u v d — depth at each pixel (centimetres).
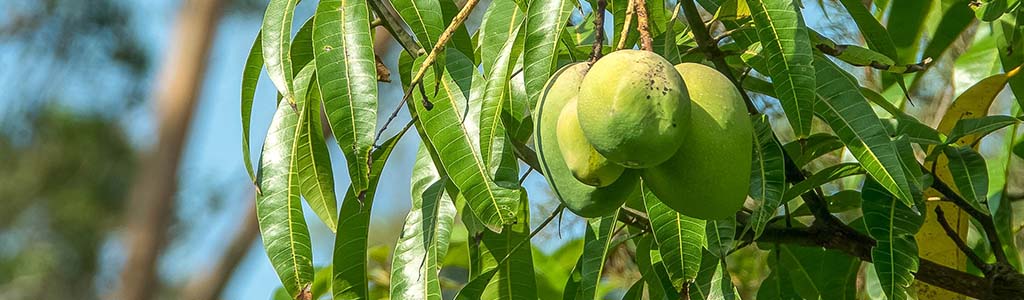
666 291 232
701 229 217
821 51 230
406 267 230
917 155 304
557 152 198
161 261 811
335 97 213
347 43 214
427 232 229
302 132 231
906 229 228
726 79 197
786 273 252
